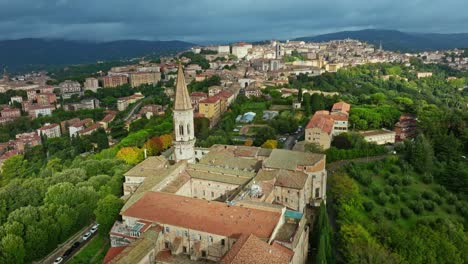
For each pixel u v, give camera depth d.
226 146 170.38
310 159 135.50
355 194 143.25
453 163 175.12
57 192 135.88
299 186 120.25
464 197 154.75
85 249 118.75
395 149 193.62
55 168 193.12
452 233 121.44
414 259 108.06
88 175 167.38
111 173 164.00
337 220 126.75
